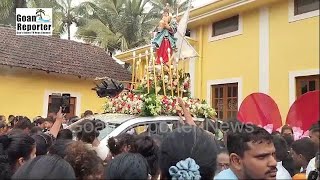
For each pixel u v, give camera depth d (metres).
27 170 1.42
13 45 12.54
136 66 5.48
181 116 4.20
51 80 12.51
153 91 4.94
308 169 1.90
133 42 18.94
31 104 12.07
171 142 1.66
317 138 1.37
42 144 3.35
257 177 1.51
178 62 4.53
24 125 4.93
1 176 2.58
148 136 2.71
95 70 13.30
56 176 1.38
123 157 1.81
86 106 13.06
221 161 1.90
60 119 4.62
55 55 13.11
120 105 5.37
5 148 2.78
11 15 18.27
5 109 11.59
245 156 1.53
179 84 4.39
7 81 11.69
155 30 5.29
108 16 20.62
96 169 2.09
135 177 1.73
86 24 21.06
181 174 1.52
